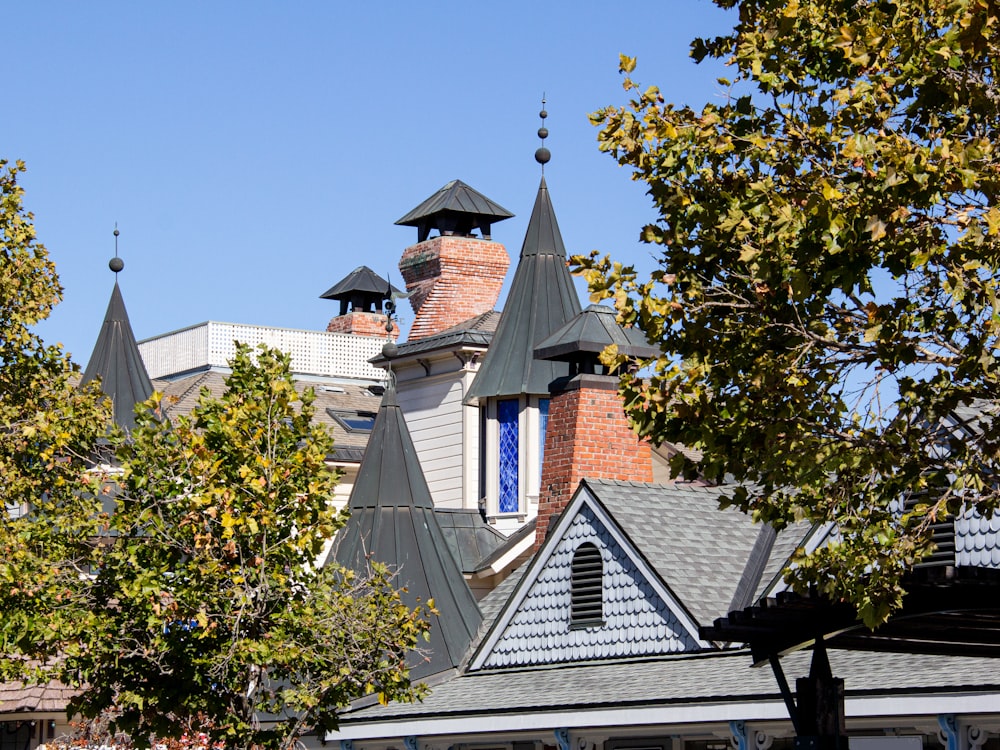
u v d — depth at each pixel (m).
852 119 14.45
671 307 14.82
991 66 14.26
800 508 14.92
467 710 27.42
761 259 14.03
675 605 27.28
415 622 24.38
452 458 41.56
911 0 14.14
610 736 26.09
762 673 24.48
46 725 34.19
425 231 47.78
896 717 22.20
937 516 14.39
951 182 13.33
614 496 29.38
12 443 27.52
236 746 23.20
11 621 22.78
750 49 15.04
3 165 29.48
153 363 58.91
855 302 14.56
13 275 29.06
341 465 43.06
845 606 15.47
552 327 39.16
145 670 23.42
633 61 15.52
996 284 13.55
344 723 29.59
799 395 14.34
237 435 23.55
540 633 29.86
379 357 43.62
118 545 23.59
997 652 18.39
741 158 15.17
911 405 13.97
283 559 23.56
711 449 14.78
